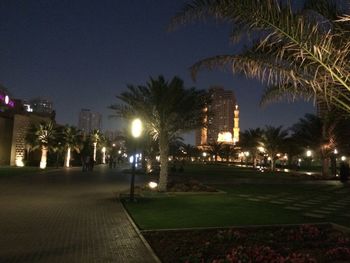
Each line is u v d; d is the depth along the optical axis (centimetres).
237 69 707
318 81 649
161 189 1928
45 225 974
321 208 1448
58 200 1516
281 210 1333
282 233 895
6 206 1323
